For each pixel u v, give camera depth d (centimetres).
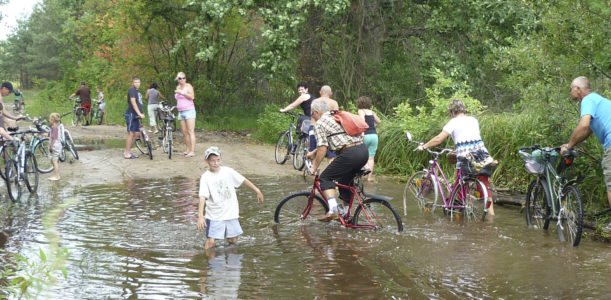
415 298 456
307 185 995
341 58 1878
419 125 1147
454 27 1742
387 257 571
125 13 2153
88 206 809
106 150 1398
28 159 906
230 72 2244
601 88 775
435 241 635
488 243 628
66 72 3412
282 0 1611
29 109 3177
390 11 1870
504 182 962
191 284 486
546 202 689
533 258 570
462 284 491
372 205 690
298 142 1161
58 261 419
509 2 1557
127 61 2250
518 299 455
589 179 766
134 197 874
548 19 761
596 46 728
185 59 2189
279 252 588
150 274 512
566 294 467
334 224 715
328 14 1614
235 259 562
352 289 477
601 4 694
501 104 1773
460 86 1688
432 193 806
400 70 1914
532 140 915
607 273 522
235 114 2225
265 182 1024
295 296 458
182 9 2052
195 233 664
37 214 758
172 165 1188
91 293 463
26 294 448
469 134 758
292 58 1700
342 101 1916
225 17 1812
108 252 583
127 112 1262
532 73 806
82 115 2264
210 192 603
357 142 695
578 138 623
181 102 1290
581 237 661
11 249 588
